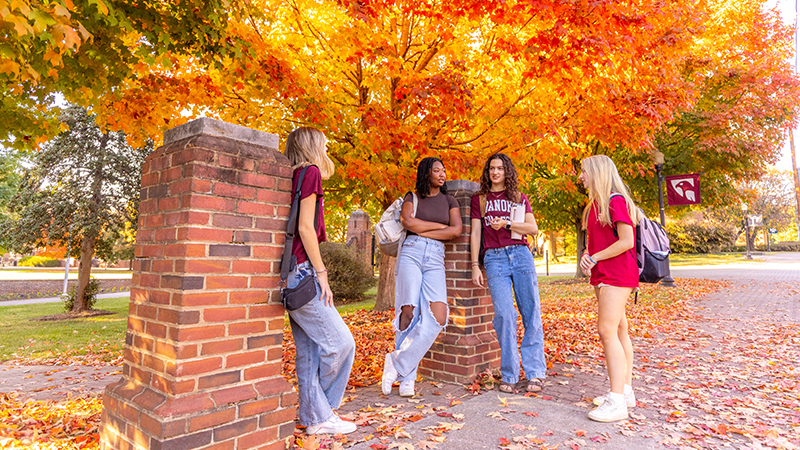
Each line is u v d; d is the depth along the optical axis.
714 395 3.33
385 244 3.60
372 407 3.12
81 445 2.50
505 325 3.50
